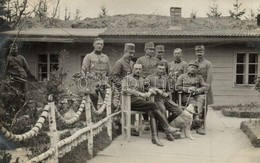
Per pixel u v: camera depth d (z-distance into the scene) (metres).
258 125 8.09
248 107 12.69
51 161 4.50
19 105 7.47
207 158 5.73
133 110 7.17
